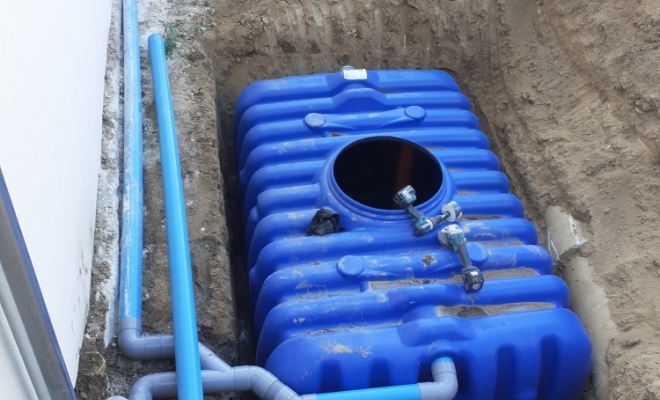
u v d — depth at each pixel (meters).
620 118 2.46
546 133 2.69
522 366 1.92
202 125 2.60
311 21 3.06
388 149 2.35
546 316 1.95
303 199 2.25
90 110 2.15
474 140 2.57
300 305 1.92
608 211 2.33
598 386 2.07
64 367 1.33
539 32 2.92
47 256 1.46
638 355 1.96
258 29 3.02
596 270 2.27
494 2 3.11
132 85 2.57
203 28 3.00
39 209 1.42
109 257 2.03
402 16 3.12
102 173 2.26
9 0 1.27
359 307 1.92
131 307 1.88
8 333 1.22
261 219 2.25
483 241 2.19
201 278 2.12
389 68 3.17
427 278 2.04
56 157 1.61
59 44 1.74
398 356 1.83
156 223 2.21
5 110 1.21
